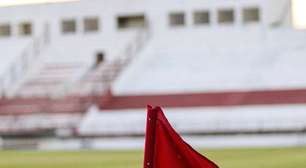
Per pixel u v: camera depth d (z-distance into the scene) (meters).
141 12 154.00
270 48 141.00
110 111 130.50
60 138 124.62
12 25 163.25
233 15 150.12
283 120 115.50
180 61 142.25
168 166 16.36
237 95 128.75
